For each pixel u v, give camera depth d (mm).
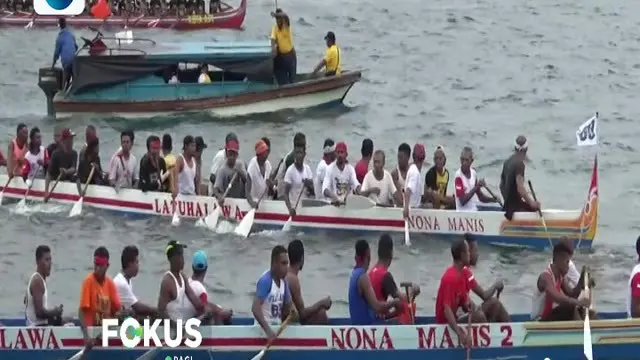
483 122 129000
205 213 82438
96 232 81750
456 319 57219
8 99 132500
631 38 181125
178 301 56469
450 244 79625
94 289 55594
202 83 117438
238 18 176000
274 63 119438
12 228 82188
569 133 124125
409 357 56812
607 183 103312
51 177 85812
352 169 80562
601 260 79375
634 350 57906
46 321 56719
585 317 57156
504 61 163625
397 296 57375
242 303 70438
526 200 78938
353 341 56500
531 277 75250
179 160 82750
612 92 146625
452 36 180625
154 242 79875
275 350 56344
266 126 118625
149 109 116438
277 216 81375
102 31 169375
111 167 84938
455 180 80250
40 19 169375
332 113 123312
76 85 116000
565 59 165625
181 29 173000
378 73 154125
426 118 129750
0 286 72312
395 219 79875
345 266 76438
